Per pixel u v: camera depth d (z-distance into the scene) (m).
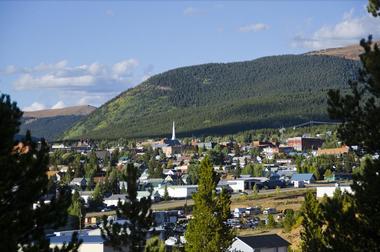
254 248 74.56
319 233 41.44
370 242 23.66
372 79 23.02
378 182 23.09
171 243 80.31
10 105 23.52
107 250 55.09
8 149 23.00
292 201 149.38
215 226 59.47
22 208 23.25
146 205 30.36
